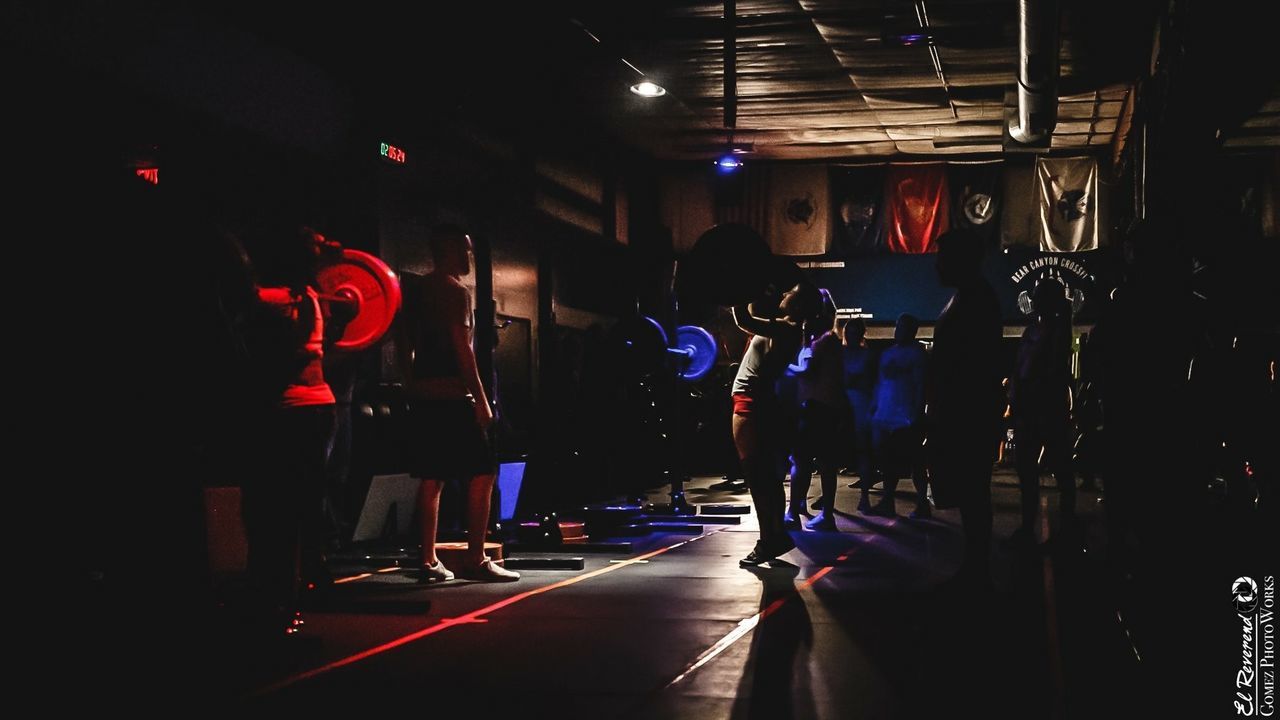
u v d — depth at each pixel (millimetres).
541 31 11898
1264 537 6496
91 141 7148
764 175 20547
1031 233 19797
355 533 8297
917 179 20234
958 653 4379
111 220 4047
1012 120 15320
